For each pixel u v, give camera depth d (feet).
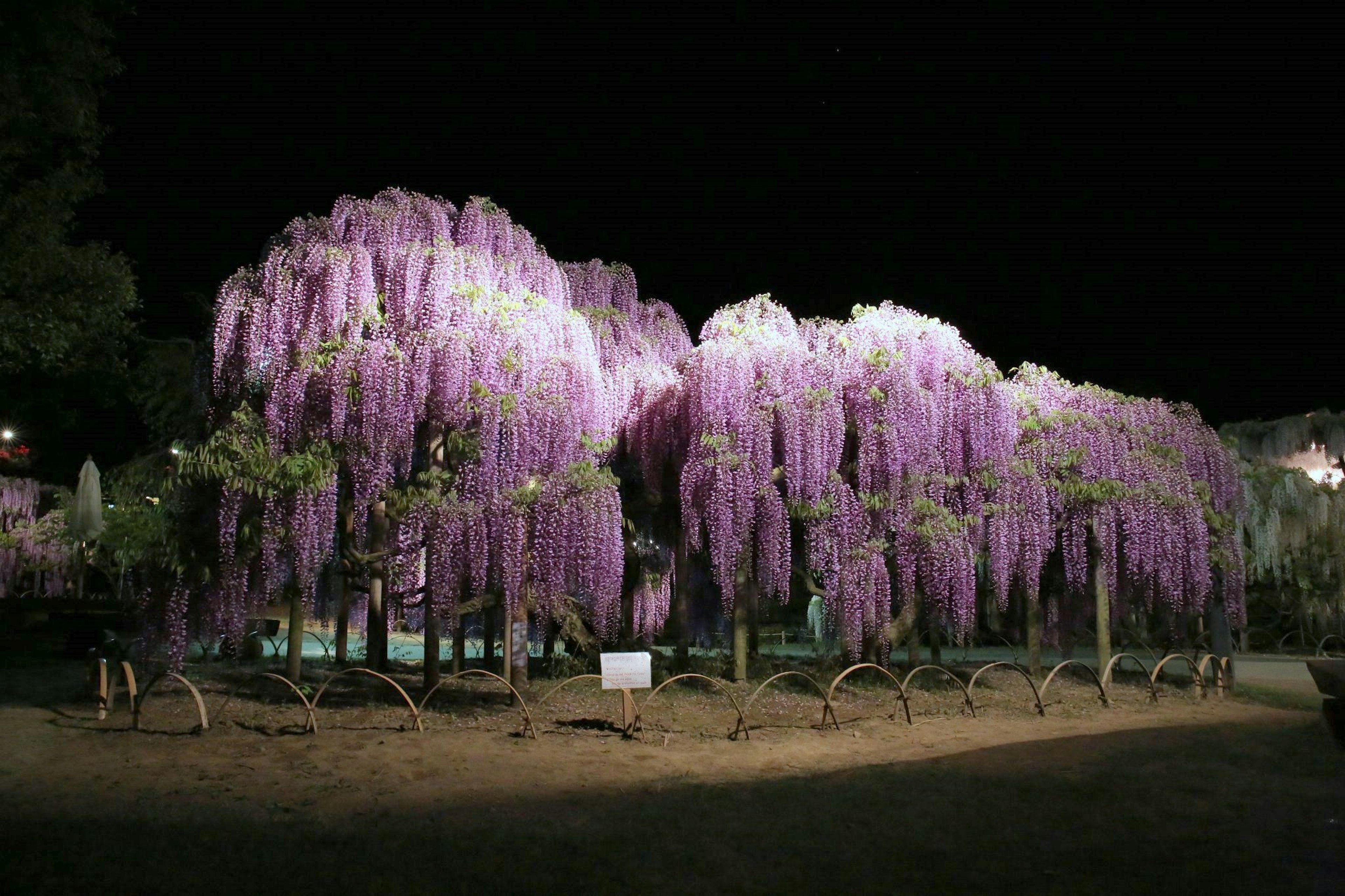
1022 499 41.45
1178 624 52.90
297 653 38.06
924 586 40.96
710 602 49.55
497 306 35.45
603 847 17.26
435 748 26.73
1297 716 33.50
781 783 22.80
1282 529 62.80
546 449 34.94
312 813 19.76
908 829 18.43
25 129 41.78
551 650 45.55
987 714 33.91
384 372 33.60
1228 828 18.42
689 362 40.93
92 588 96.02
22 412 59.47
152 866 15.99
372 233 36.40
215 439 33.14
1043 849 17.13
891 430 39.37
